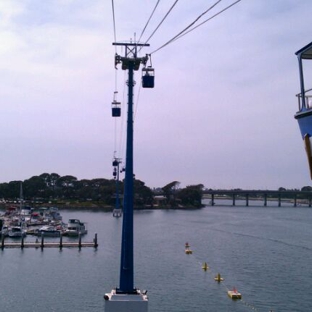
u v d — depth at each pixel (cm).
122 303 3114
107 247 9812
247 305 5381
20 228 11494
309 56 1884
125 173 3459
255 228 15288
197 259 8606
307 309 5238
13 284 6262
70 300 5516
